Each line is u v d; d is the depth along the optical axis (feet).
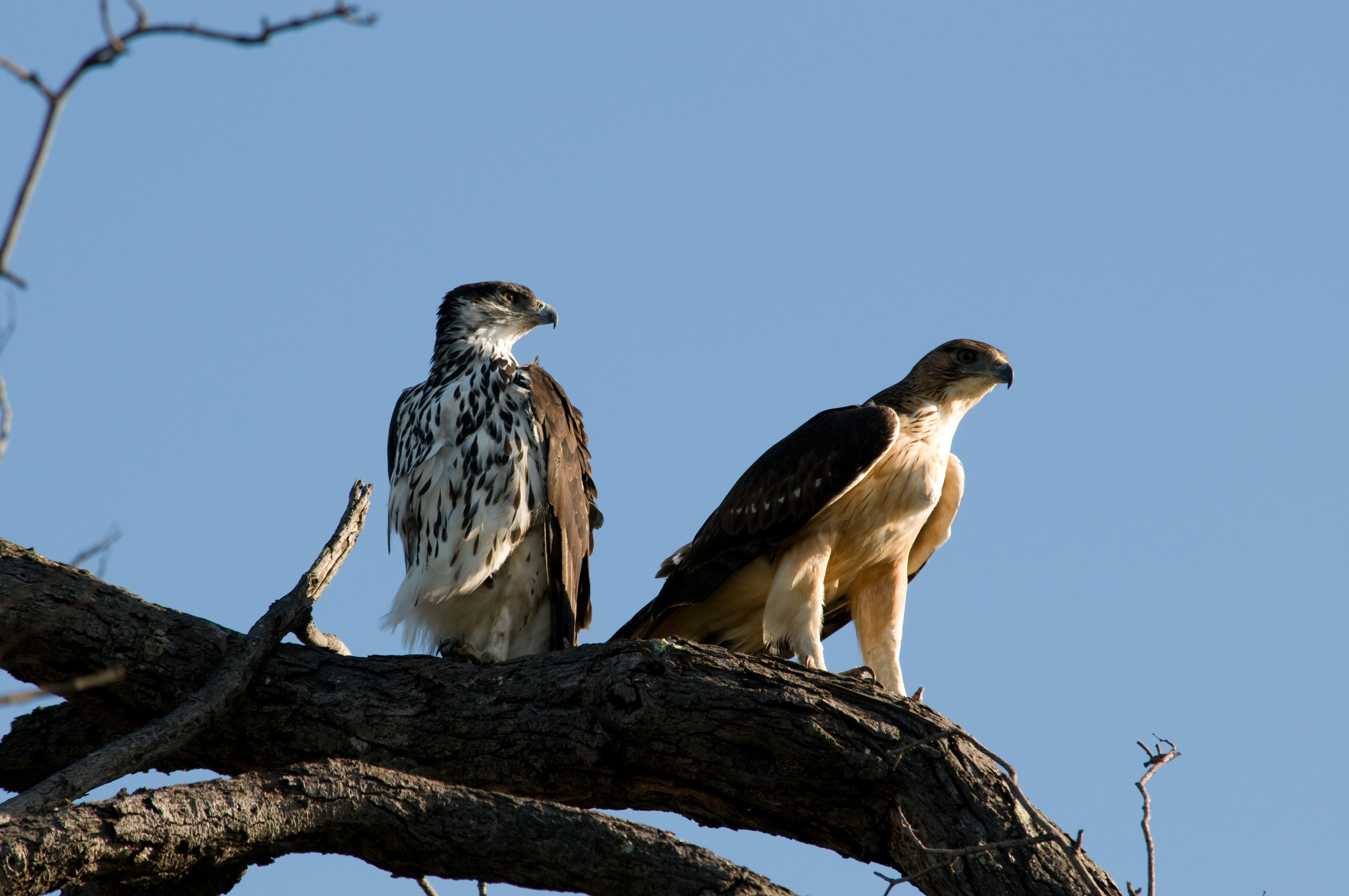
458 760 36.09
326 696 36.81
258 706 36.81
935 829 32.89
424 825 31.48
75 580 37.27
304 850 31.76
